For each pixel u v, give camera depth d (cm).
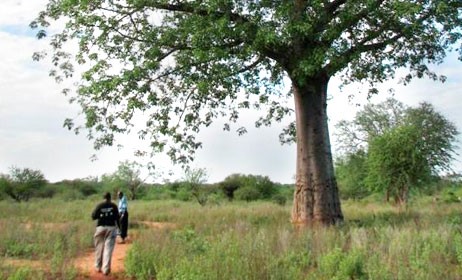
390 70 1870
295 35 1574
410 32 1655
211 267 941
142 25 1766
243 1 1616
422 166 2798
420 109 3878
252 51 1611
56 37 1884
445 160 3569
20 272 978
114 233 1159
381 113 5041
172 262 1046
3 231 1608
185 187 5356
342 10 1585
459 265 1044
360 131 5125
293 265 1034
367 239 1234
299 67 1593
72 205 3619
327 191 1780
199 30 1577
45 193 5662
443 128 3728
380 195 4131
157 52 1666
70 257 1248
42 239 1502
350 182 4891
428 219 1672
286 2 1550
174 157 2009
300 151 1823
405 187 2836
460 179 3628
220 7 1592
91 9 1708
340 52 1617
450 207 2519
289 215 2250
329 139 1836
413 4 1475
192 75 1731
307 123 1812
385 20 1661
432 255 1079
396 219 1753
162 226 2120
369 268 945
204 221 2062
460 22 1630
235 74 1709
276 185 5834
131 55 1773
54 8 1814
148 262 1075
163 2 1673
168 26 1747
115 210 1162
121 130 1888
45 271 1085
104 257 1132
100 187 6375
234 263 956
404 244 1149
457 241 1155
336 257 1033
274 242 1245
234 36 1590
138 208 3353
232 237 1309
